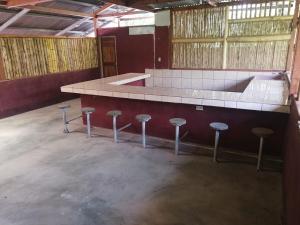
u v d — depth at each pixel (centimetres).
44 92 639
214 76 497
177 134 329
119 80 466
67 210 233
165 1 393
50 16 619
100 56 800
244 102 283
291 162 203
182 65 555
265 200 240
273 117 304
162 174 290
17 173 302
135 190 261
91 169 307
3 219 223
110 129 441
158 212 227
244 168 299
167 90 369
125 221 217
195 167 304
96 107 444
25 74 586
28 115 564
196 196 248
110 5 698
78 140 401
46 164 323
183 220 217
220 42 500
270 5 439
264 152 320
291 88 269
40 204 243
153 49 686
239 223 211
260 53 469
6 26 562
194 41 526
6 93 548
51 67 652
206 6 491
